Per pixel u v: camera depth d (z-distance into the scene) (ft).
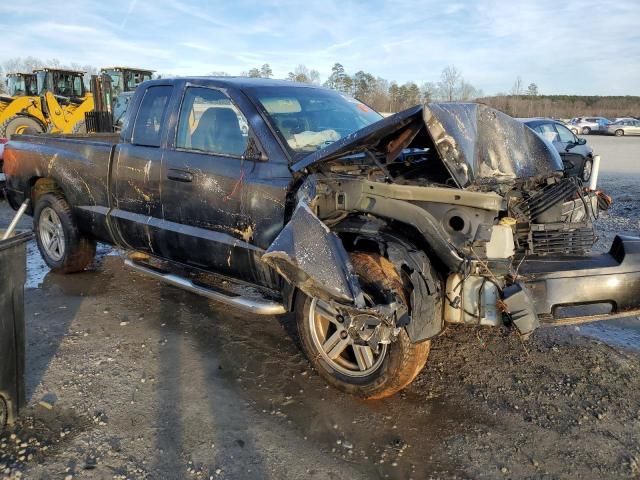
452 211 10.89
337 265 10.39
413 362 11.01
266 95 14.60
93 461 9.68
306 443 10.33
